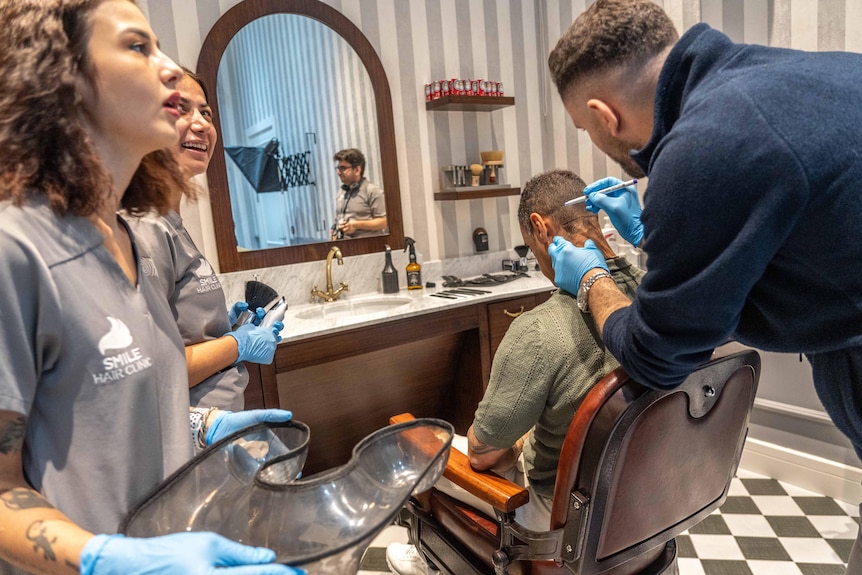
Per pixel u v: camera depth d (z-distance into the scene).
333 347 2.00
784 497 2.04
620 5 0.83
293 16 2.36
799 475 2.09
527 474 1.19
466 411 2.56
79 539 0.51
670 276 0.72
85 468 0.60
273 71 2.34
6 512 0.53
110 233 0.67
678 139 0.68
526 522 1.14
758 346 0.82
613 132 0.91
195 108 1.30
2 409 0.53
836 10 1.77
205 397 1.10
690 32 0.77
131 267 0.70
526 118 3.07
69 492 0.60
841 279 0.69
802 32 1.86
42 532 0.52
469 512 1.15
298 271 2.46
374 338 2.09
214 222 2.26
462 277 2.93
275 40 2.33
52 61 0.56
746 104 0.65
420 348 2.38
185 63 2.19
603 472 0.84
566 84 0.92
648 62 0.83
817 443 2.06
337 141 2.51
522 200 1.23
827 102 0.65
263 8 2.29
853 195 0.64
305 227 2.47
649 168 0.84
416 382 2.48
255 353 1.19
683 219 0.67
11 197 0.56
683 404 0.88
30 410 0.56
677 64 0.77
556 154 3.10
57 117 0.57
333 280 2.55
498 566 0.99
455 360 2.54
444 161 2.85
